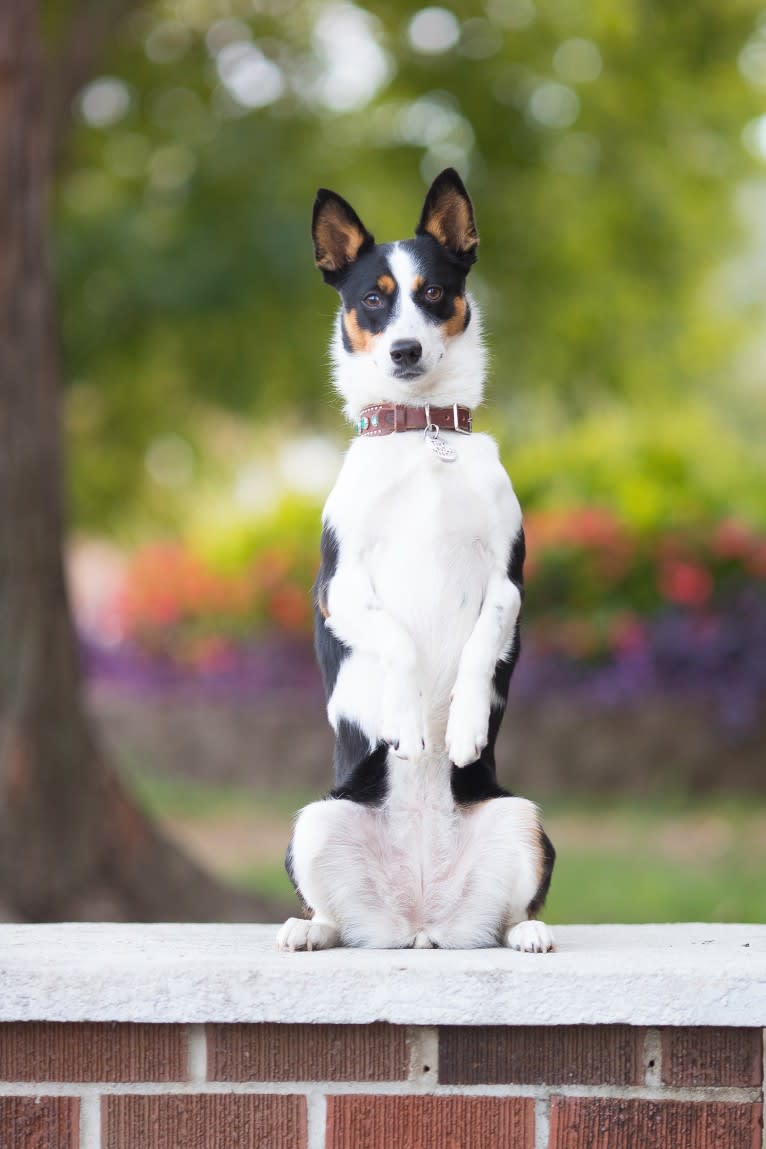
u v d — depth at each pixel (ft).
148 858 23.43
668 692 38.60
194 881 23.90
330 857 11.56
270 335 42.32
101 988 9.70
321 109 43.37
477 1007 9.65
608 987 9.61
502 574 12.16
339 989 9.68
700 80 44.06
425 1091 9.87
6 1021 9.80
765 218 76.33
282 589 43.80
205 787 44.06
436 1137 9.86
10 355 22.65
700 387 61.72
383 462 12.16
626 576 38.93
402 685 11.52
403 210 42.09
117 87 41.68
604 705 38.73
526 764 38.96
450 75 42.50
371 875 11.70
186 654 45.55
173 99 42.11
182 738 45.16
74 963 9.89
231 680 44.37
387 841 11.81
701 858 32.32
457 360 12.96
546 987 9.62
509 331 45.73
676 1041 9.84
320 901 11.60
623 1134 9.82
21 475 22.62
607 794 38.58
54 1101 9.89
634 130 44.70
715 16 41.78
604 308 46.11
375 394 13.01
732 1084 9.83
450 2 41.57
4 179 22.65
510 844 11.42
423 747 11.41
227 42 42.16
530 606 39.34
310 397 45.50
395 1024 9.82
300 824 11.68
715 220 49.62
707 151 46.37
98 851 22.80
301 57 42.86
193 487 52.85
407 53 42.37
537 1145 9.84
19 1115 9.89
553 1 41.63
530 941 10.91
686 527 38.96
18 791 22.17
